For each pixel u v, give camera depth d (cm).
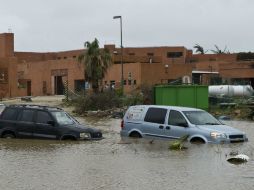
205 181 1129
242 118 3622
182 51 9719
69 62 7800
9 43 8500
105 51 5788
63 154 1557
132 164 1361
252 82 7931
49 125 1945
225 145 1727
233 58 9856
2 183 1106
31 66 8662
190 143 1784
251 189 1051
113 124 3108
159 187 1066
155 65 6844
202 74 7431
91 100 4266
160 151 1614
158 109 1941
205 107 3516
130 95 4691
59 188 1059
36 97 6956
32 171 1255
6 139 1956
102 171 1255
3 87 7512
